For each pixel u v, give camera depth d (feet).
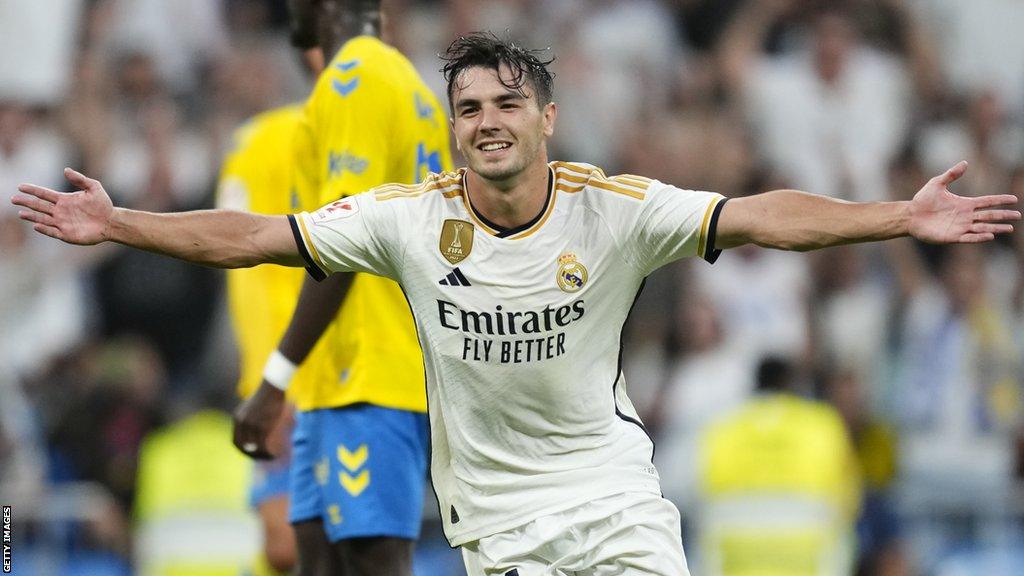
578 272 54.03
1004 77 165.17
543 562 56.29
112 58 152.76
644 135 152.05
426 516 111.14
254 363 77.20
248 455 67.87
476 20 156.87
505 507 56.34
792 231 52.29
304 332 65.05
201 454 112.68
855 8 162.71
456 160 95.66
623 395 57.88
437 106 68.23
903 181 153.58
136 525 115.44
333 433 67.51
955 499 116.98
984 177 153.89
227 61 154.30
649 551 55.62
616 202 54.13
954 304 135.03
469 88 53.11
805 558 109.29
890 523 116.98
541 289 54.03
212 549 111.75
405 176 66.18
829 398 122.11
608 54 157.48
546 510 55.93
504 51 53.31
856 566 115.96
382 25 70.18
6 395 123.54
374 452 66.85
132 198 145.38
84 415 123.44
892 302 137.28
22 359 134.92
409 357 67.56
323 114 65.72
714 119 154.61
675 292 133.49
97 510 114.21
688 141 151.84
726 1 161.17
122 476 121.60
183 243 53.36
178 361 135.74
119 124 149.38
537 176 54.08
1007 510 116.37
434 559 110.52
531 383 54.85
